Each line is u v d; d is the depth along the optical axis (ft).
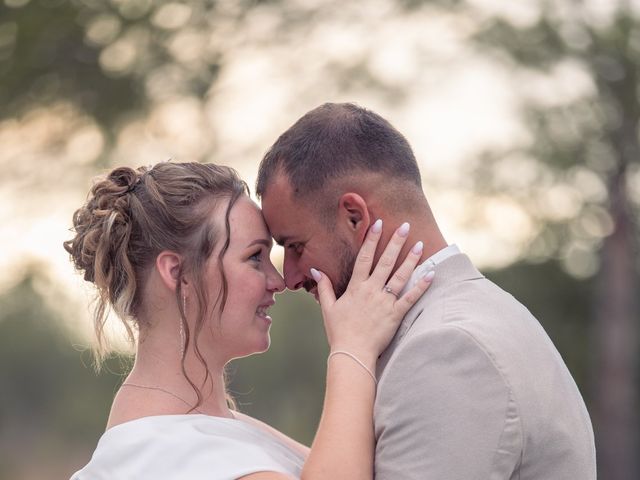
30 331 62.90
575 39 50.21
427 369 9.30
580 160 50.39
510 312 9.87
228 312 10.39
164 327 10.46
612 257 53.01
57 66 48.44
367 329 10.14
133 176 10.61
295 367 57.11
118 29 48.37
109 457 10.02
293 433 56.95
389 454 9.38
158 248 10.36
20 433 71.61
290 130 10.57
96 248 10.51
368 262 10.28
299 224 10.46
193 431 10.05
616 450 53.93
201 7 48.75
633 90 50.57
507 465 9.15
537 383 9.44
